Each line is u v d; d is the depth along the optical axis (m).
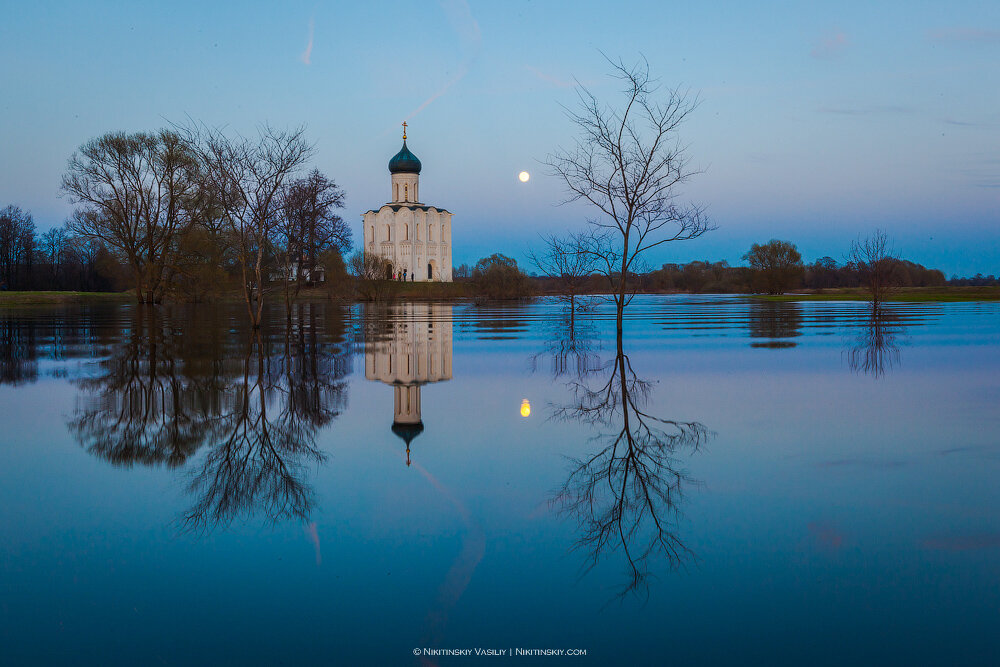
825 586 4.78
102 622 4.33
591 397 12.44
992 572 4.99
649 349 21.22
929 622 4.30
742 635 4.16
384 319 38.16
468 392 12.98
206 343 22.70
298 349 21.02
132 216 50.38
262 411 11.08
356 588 4.77
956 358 18.41
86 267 95.69
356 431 9.61
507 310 52.00
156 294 55.19
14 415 10.74
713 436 9.27
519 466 7.81
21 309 48.91
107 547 5.50
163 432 9.57
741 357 18.86
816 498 6.62
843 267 121.44
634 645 4.05
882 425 9.96
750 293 113.44
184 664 3.86
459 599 4.60
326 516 6.19
